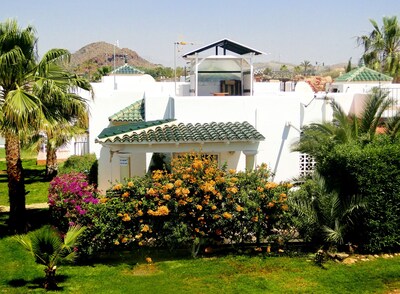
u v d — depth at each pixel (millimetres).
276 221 14508
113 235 13867
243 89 27172
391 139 15375
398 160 14023
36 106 15648
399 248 14586
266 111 19828
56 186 14797
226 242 15125
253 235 14734
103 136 17875
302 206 14336
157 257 14430
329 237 13852
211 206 13969
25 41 16453
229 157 19797
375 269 13109
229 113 19766
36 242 11891
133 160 21281
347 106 22109
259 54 25891
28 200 23891
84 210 13664
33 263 14227
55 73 17125
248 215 14203
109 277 12859
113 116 23109
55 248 11984
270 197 14438
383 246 14281
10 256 14883
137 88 30984
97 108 24297
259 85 33062
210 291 11797
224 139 17719
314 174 15000
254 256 14281
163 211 13617
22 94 15594
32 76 16797
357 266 13359
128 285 12258
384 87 22438
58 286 12242
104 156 22328
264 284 12172
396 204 14102
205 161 14703
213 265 13594
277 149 19922
